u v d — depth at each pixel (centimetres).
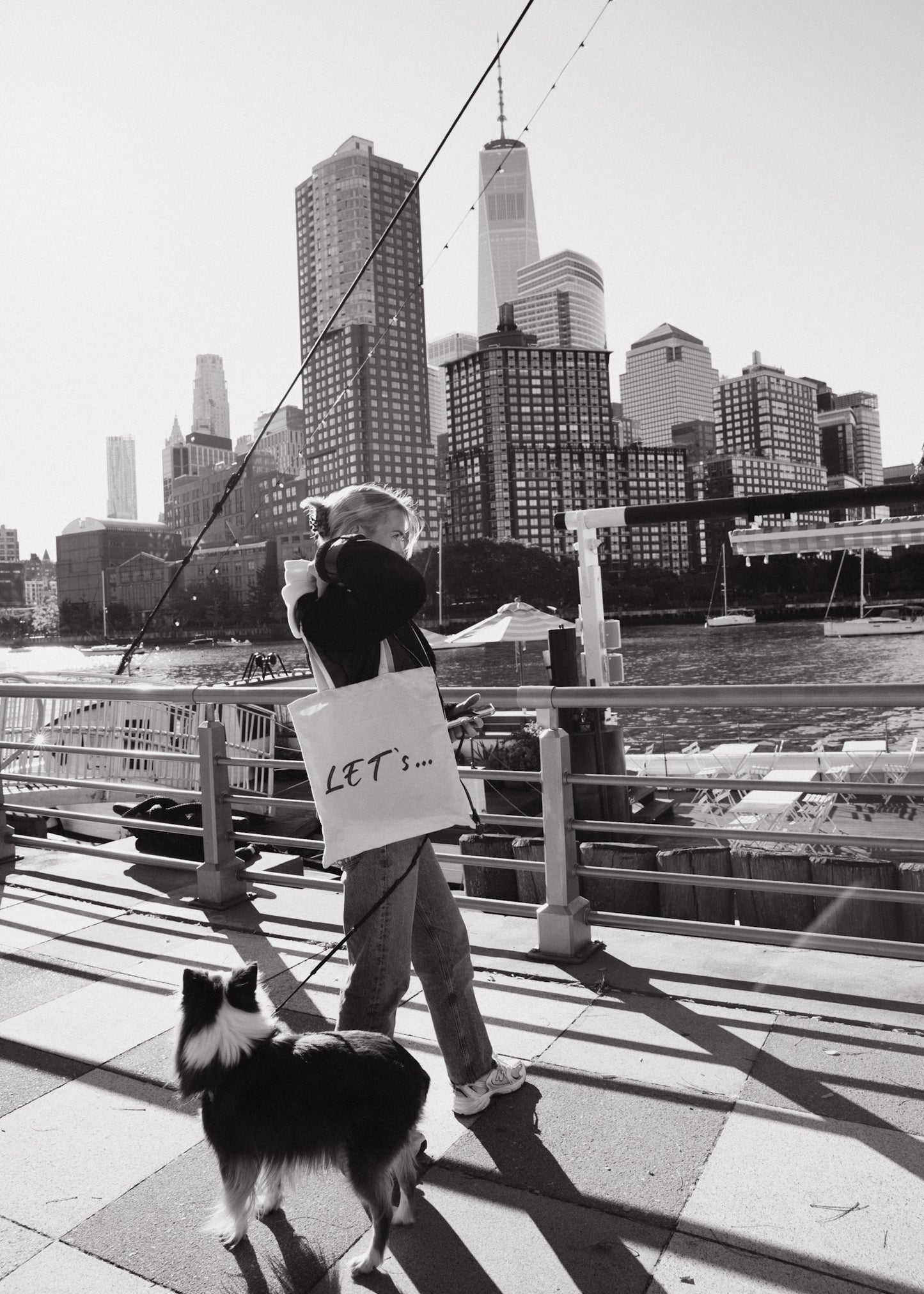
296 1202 237
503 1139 256
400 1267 208
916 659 8388
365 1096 200
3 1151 262
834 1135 249
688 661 9206
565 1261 208
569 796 382
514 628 1503
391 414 19038
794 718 4484
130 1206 235
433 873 267
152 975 388
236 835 481
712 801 1073
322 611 237
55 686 516
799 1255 204
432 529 19412
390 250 19125
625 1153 247
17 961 408
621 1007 336
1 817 579
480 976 370
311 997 356
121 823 523
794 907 439
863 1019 316
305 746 239
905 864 438
